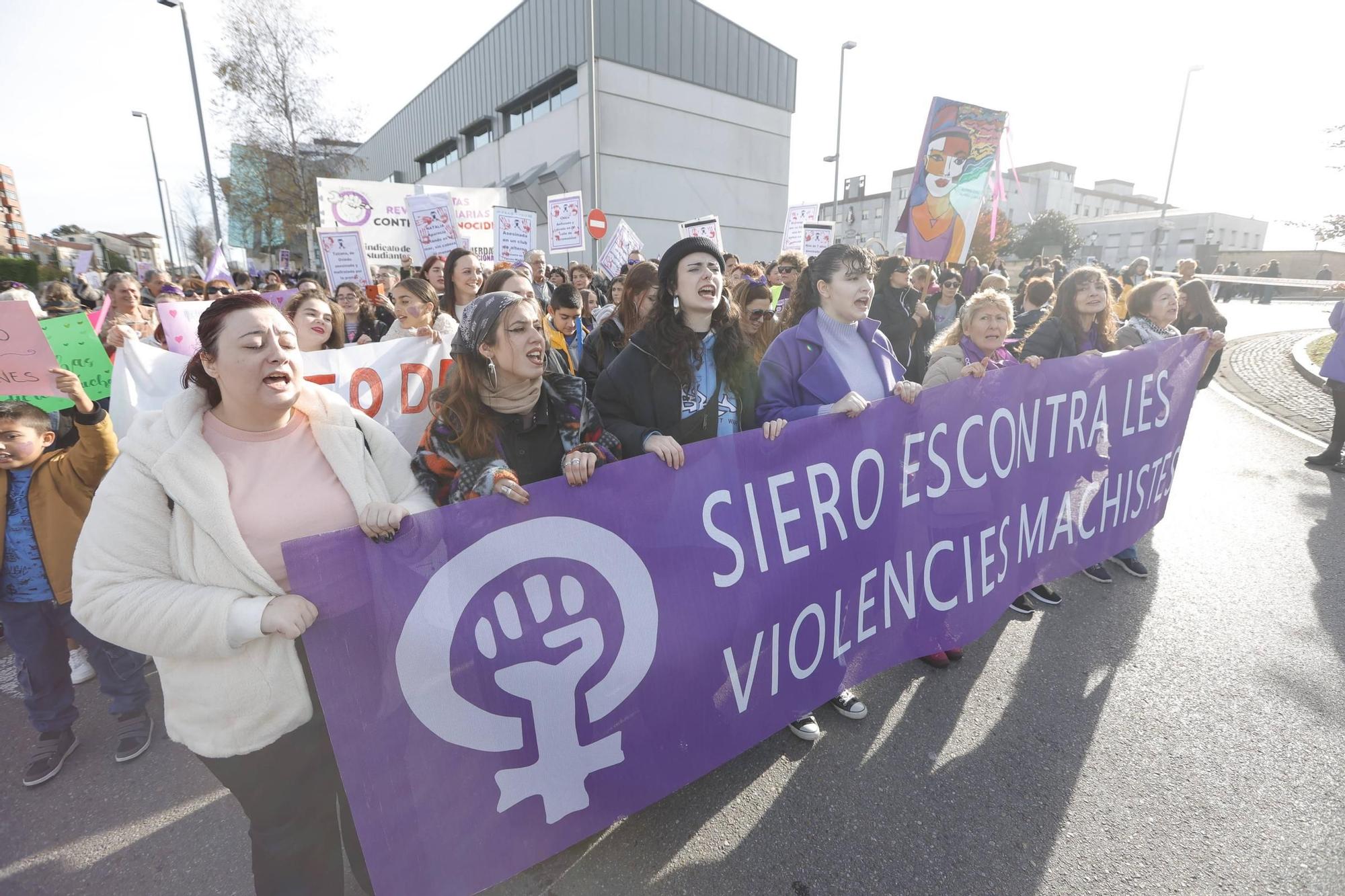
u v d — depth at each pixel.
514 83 23.52
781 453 2.16
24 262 20.16
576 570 1.78
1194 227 58.50
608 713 1.86
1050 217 47.06
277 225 20.86
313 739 1.54
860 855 1.98
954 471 2.64
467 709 1.62
